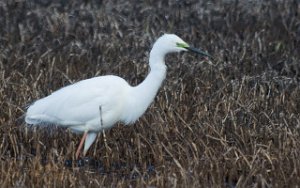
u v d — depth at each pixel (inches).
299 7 890.7
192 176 472.1
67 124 528.1
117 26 809.5
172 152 528.1
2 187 463.5
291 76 709.9
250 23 842.2
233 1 942.4
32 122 531.8
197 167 493.7
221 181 493.7
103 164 538.9
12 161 494.6
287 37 804.0
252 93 631.2
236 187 476.4
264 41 785.6
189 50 526.0
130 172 516.4
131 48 753.6
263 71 706.8
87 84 526.3
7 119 578.2
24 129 561.3
